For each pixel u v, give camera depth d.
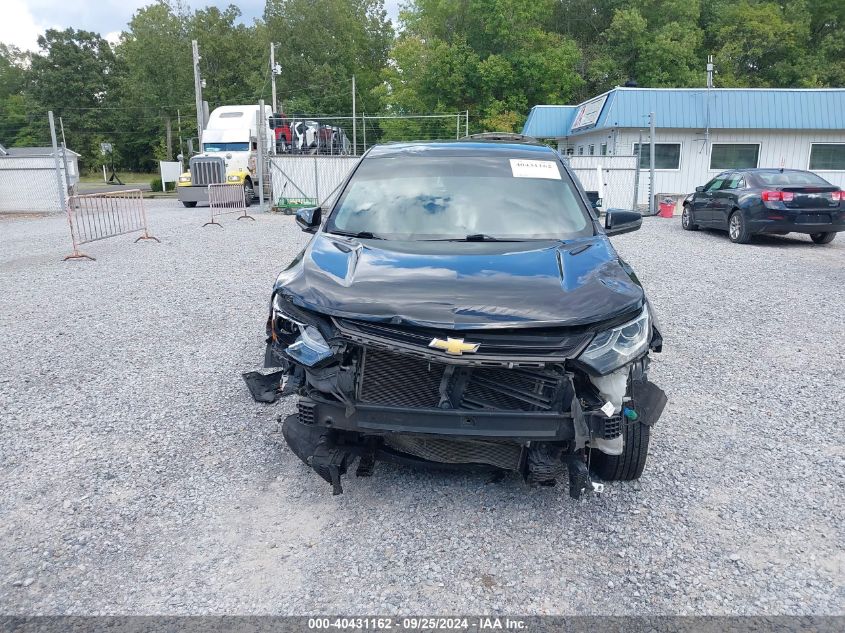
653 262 12.08
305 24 65.75
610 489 3.87
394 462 3.81
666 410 5.12
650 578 3.05
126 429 4.67
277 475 4.02
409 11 53.03
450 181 4.71
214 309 8.23
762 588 2.98
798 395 5.43
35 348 6.62
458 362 3.07
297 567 3.12
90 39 85.88
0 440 4.49
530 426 3.18
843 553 3.25
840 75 49.00
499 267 3.63
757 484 3.95
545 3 46.97
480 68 44.69
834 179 25.38
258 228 18.11
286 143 26.52
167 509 3.63
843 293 9.35
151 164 86.94
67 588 2.96
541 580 3.03
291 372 3.57
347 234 4.33
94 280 10.25
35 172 26.56
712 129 25.16
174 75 70.62
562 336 3.16
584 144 30.39
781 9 53.00
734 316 8.05
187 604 2.85
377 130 61.22
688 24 48.66
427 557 3.20
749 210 14.05
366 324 3.24
